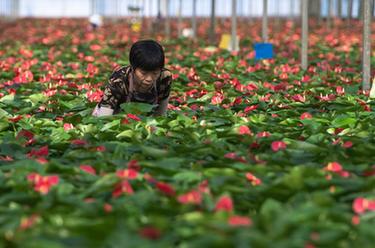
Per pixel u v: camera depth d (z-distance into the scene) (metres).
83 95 9.80
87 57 15.20
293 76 12.16
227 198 4.20
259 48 15.64
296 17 38.06
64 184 4.78
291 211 3.98
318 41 21.66
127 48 20.17
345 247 3.71
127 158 5.91
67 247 3.62
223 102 9.09
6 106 8.78
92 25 31.45
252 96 9.80
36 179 4.74
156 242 3.72
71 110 8.47
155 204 4.39
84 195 4.61
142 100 7.41
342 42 21.09
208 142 6.17
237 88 10.53
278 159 5.52
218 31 27.78
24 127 7.34
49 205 4.30
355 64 14.85
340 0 29.72
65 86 10.55
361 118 7.81
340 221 3.94
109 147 6.14
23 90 10.55
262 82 11.77
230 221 3.83
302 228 3.78
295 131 6.98
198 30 28.09
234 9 17.94
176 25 32.66
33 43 22.31
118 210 4.19
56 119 7.96
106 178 4.76
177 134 6.69
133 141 6.29
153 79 7.04
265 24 17.52
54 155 6.34
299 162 5.73
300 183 4.52
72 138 6.71
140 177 4.93
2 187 4.77
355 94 10.11
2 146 6.30
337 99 9.22
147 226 3.87
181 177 4.92
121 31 28.62
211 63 14.63
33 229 3.87
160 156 5.62
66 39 23.91
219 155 5.78
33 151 6.00
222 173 5.01
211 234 3.68
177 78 11.64
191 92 10.12
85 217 4.11
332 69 13.77
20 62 14.74
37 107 8.70
